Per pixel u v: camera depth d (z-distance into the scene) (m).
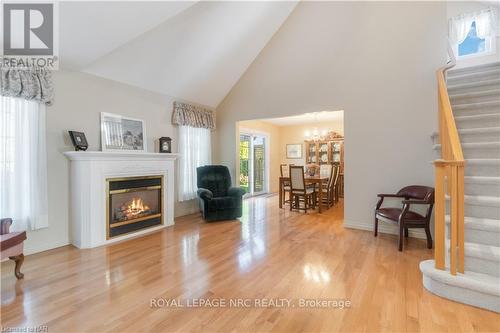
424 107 3.36
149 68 3.68
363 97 3.78
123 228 3.36
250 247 3.00
